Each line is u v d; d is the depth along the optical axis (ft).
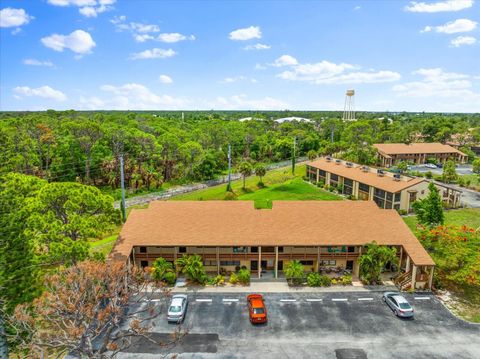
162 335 90.89
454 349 86.48
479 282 104.68
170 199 233.14
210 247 124.98
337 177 240.94
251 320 96.37
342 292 113.39
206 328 94.17
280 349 86.22
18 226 95.91
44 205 109.70
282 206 134.62
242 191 248.11
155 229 124.47
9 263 92.43
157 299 107.55
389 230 126.31
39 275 100.53
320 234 123.03
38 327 71.15
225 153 355.15
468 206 207.00
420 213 154.30
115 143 270.67
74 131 251.80
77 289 69.41
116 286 75.15
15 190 118.32
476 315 101.50
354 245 119.65
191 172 289.33
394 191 187.42
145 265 124.67
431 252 128.77
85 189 116.78
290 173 299.58
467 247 115.65
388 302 105.09
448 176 266.98
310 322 97.30
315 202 137.18
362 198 214.69
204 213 130.72
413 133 474.08
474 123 653.71
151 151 277.64
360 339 90.17
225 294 111.45
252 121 539.70
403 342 89.04
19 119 260.62
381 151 349.41
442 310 103.86
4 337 78.38
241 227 125.08
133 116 487.20
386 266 128.06
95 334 68.44
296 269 116.26
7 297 89.25
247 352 85.05
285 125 520.01
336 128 487.61
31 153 244.83
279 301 107.96
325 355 84.17
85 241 110.11
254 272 125.18
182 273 122.83
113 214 122.83
